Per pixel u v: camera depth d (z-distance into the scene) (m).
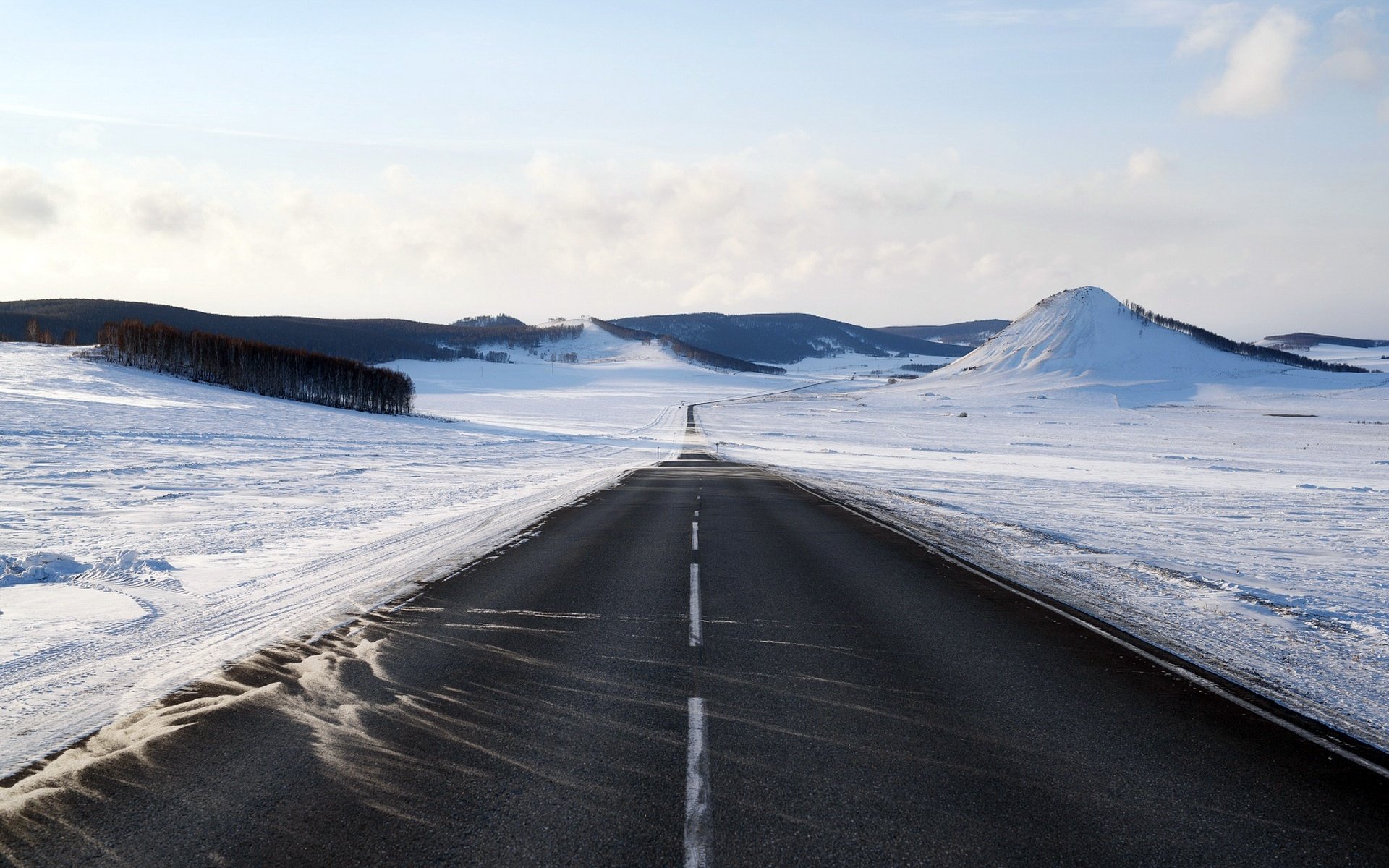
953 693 5.79
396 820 3.86
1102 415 118.50
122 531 13.52
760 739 4.89
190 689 5.73
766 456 45.66
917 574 10.48
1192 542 14.18
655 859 3.51
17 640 6.90
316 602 8.55
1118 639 7.38
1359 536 15.45
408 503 19.00
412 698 5.57
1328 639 7.51
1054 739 4.95
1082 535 14.88
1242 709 5.55
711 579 9.95
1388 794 4.29
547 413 105.31
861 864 3.50
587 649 6.82
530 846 3.63
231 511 16.55
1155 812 4.04
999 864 3.52
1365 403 141.25
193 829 3.77
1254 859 3.61
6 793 4.13
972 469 35.88
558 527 14.95
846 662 6.51
